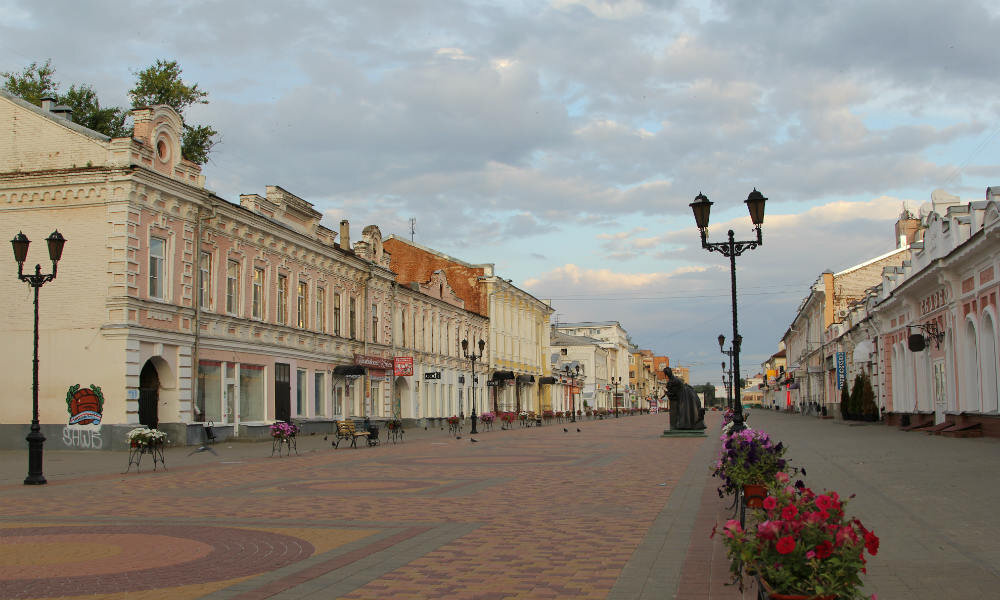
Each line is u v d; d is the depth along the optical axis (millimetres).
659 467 20453
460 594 7480
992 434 28156
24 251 18297
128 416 26250
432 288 57438
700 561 8828
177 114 29531
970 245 27438
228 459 24031
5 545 9945
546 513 12422
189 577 8203
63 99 43562
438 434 42875
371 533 10688
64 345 26703
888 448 25531
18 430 26766
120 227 26641
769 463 10430
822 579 4824
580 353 112250
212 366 31484
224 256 32562
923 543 9727
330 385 41750
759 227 17594
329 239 42656
